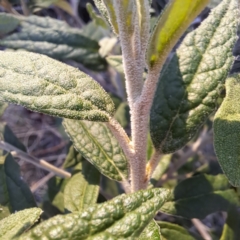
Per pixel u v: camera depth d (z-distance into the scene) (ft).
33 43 0.53
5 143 0.46
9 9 0.59
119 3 0.24
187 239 0.41
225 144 0.25
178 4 0.22
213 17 0.33
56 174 0.50
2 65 0.24
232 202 0.41
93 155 0.37
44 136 0.94
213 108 0.32
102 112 0.26
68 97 0.25
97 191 0.41
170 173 0.53
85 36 0.55
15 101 0.24
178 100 0.33
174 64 0.33
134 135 0.28
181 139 0.32
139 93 0.27
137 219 0.19
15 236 0.21
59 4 0.63
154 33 0.24
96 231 0.19
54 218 0.19
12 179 0.41
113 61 0.50
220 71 0.32
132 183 0.31
